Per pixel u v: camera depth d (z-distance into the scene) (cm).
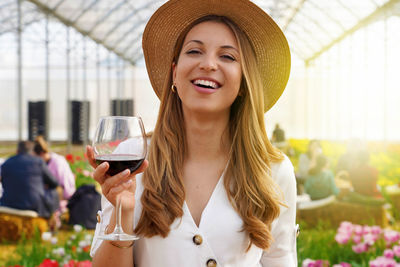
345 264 304
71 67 2105
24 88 2855
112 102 2197
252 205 155
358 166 580
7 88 2858
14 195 545
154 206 149
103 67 2100
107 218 153
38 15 1512
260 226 150
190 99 153
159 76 185
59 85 2916
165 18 172
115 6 1511
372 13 1409
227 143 167
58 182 590
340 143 1620
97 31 1759
